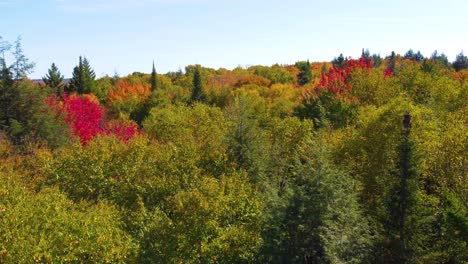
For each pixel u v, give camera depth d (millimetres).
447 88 49938
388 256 19781
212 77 156750
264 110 68000
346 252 18484
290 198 19625
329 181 19422
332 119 48375
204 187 24125
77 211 21297
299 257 18719
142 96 95438
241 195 24594
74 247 18297
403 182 19969
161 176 30109
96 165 29828
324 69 146500
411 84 60125
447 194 20328
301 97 76812
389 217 20156
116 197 28094
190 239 21656
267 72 152000
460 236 19281
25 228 17766
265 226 20531
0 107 35938
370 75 60406
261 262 20391
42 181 29094
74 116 42750
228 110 54000
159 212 23500
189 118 53219
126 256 20094
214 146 32438
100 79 134625
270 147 32844
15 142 34375
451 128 32031
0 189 21234
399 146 20797
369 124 34219
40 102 37156
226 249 21781
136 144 32156
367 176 29625
